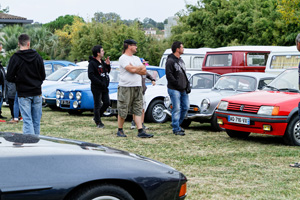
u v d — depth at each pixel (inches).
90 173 121.1
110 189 123.3
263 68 661.9
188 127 437.4
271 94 342.3
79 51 1787.6
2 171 113.0
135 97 352.8
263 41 1224.8
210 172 237.8
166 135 369.7
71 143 144.7
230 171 240.4
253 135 381.1
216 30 1338.6
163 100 467.5
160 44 1624.0
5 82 475.8
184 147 312.0
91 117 513.0
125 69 345.1
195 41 1416.1
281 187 209.3
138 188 128.6
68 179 117.9
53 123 446.0
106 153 133.0
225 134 384.5
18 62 276.8
